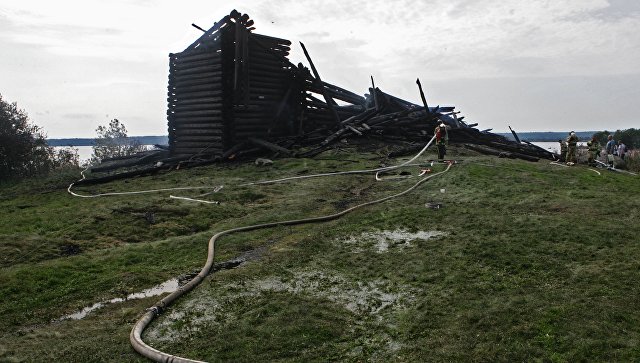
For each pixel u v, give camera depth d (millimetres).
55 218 10914
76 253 9055
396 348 5199
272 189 14180
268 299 6621
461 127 26266
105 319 6293
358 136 23531
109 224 10578
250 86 22047
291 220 10969
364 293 6754
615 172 17500
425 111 26906
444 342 5207
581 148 28453
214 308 6434
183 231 10508
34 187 15898
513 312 5707
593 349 4812
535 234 8586
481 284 6637
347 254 8398
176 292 6867
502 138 26203
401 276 7246
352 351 5207
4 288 7156
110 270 8102
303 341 5410
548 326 5324
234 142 21156
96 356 5254
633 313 5492
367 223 10289
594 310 5598
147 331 5863
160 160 22172
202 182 15461
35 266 8055
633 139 41469
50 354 5336
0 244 9023
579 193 11906
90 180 15812
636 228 8625
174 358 5000
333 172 16750
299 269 7801
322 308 6289
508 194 12141
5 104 21406
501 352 4898
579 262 7195
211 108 21344
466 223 9664
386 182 14906
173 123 22672
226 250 9062
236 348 5305
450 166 16531
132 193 13656
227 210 11961
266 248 9156
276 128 23469
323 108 25672
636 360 4574
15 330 6082
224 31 20688
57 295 7074
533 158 19312
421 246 8508
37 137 22375
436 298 6332
